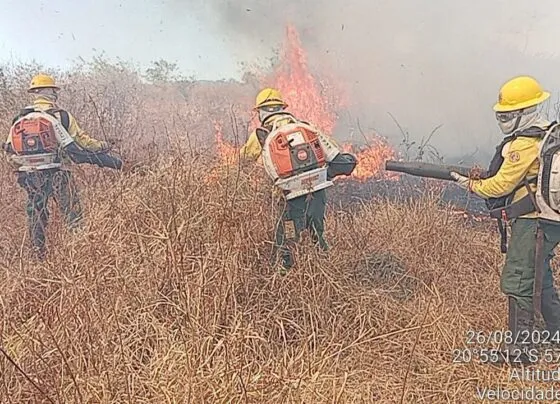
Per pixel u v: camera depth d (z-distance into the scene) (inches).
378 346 143.0
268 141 173.2
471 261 188.5
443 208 215.6
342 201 225.3
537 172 135.6
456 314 154.1
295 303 152.3
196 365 120.6
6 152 207.9
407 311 157.4
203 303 139.1
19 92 312.5
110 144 217.5
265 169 174.7
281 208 172.4
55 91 213.9
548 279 146.6
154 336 134.0
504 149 139.4
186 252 152.6
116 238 161.6
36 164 200.7
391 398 126.7
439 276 176.2
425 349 142.6
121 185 186.9
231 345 127.6
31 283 157.0
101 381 116.9
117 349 127.5
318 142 175.2
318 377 122.0
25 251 189.0
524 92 136.2
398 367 137.6
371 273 178.1
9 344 131.4
